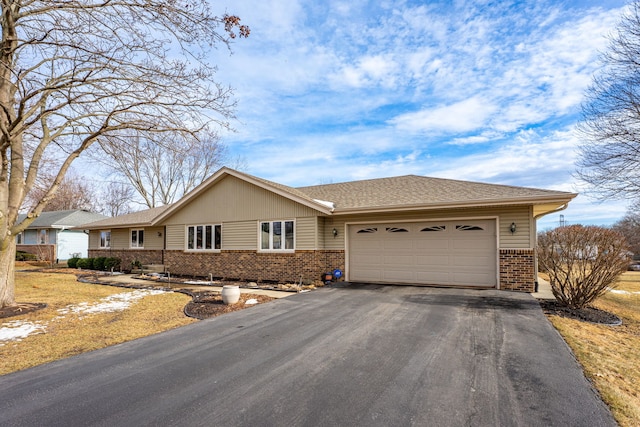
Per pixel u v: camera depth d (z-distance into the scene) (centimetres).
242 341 566
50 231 2859
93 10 694
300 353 501
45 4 690
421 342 543
